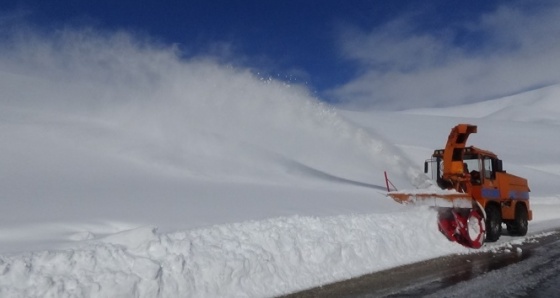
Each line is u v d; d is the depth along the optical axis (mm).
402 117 64812
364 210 10781
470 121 63281
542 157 42000
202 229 6598
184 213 8656
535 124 65312
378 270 7578
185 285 5582
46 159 12352
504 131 55938
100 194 9859
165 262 5660
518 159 40688
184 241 6023
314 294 6219
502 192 12242
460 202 10273
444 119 64688
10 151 12352
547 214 18344
